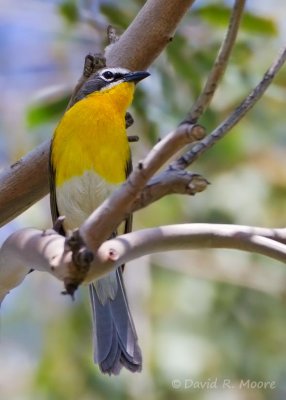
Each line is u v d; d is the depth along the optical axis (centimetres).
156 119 1017
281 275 1419
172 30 757
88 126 810
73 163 805
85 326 1366
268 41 1108
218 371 1323
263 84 549
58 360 1319
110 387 1280
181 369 1298
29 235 526
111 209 474
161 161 466
